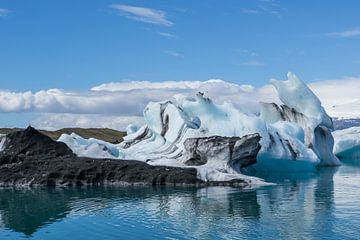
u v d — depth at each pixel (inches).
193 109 2753.4
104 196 1680.6
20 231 1185.4
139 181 1987.0
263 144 2517.2
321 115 3189.0
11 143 2251.5
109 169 2041.1
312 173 2669.8
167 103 2847.0
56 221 1283.2
